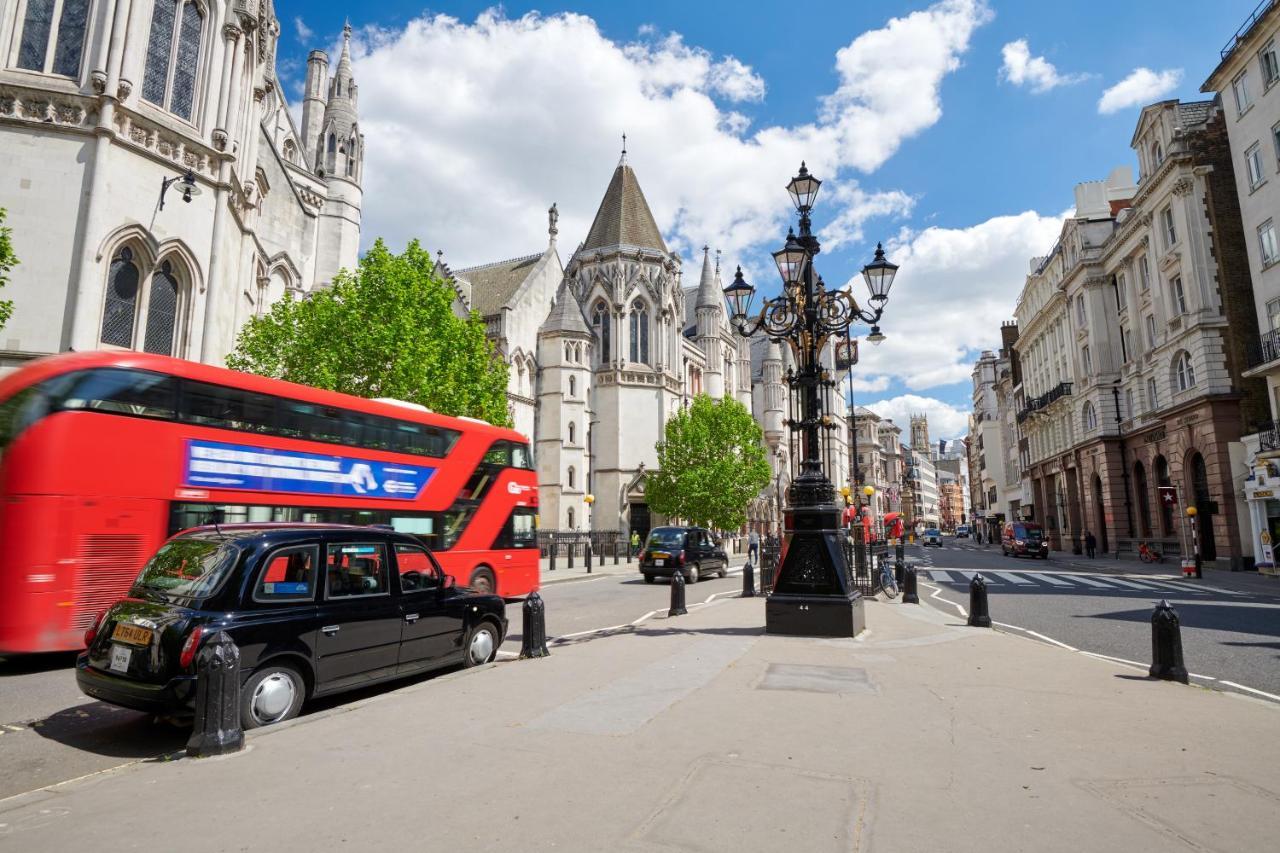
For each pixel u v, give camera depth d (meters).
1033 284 56.59
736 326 13.26
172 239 20.08
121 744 6.73
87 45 18.77
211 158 21.61
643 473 55.78
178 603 6.59
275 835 3.88
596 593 22.05
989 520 88.44
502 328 47.97
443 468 16.08
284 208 32.91
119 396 10.40
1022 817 4.11
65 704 8.23
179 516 10.84
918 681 7.92
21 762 6.17
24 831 3.97
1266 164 28.38
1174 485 34.62
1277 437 27.41
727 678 8.05
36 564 9.33
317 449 13.23
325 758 5.26
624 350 57.47
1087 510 46.22
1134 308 39.44
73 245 18.09
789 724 6.10
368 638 7.68
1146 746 5.52
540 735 5.79
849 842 3.74
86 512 9.82
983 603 12.90
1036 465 58.38
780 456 84.31
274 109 40.69
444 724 6.16
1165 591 21.48
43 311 17.67
